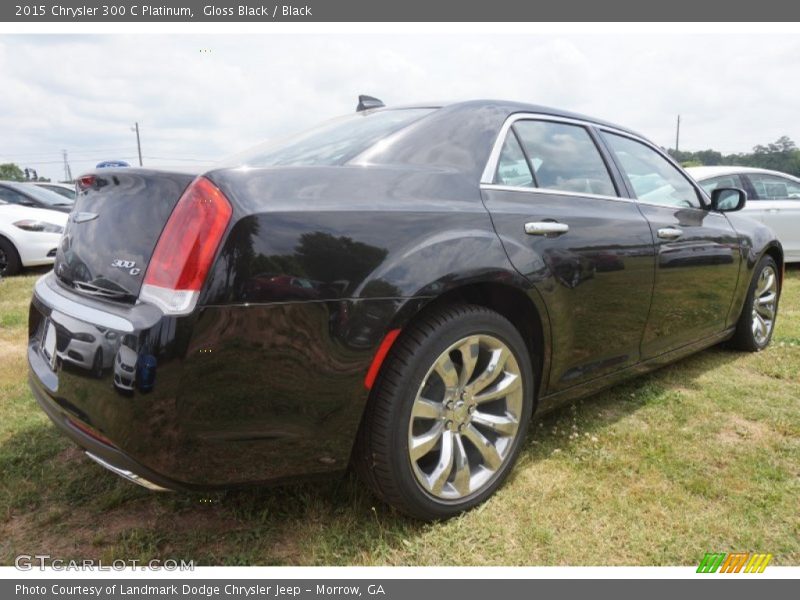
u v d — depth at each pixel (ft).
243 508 6.89
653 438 8.78
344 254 5.58
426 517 6.54
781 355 13.08
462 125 7.52
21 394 10.26
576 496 7.21
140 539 6.37
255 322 5.18
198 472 5.31
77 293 6.00
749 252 12.07
